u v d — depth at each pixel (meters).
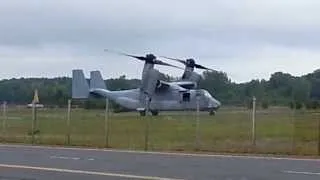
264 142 29.03
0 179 15.52
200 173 16.83
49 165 18.81
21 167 18.19
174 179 15.55
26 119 57.94
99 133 38.22
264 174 16.64
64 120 55.41
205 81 108.31
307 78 108.25
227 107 72.88
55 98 100.12
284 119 51.47
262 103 74.25
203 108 66.12
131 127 44.53
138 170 17.52
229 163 19.67
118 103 71.94
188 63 71.44
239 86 110.31
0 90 111.00
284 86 109.00
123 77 108.31
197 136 28.56
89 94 78.38
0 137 32.53
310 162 20.16
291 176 16.20
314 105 65.81
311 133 34.81
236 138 33.16
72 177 15.91
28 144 28.83
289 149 25.23
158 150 25.59
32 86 108.62
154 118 57.19
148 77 68.50
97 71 79.44
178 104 67.12
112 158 21.31
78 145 28.45
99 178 15.71
